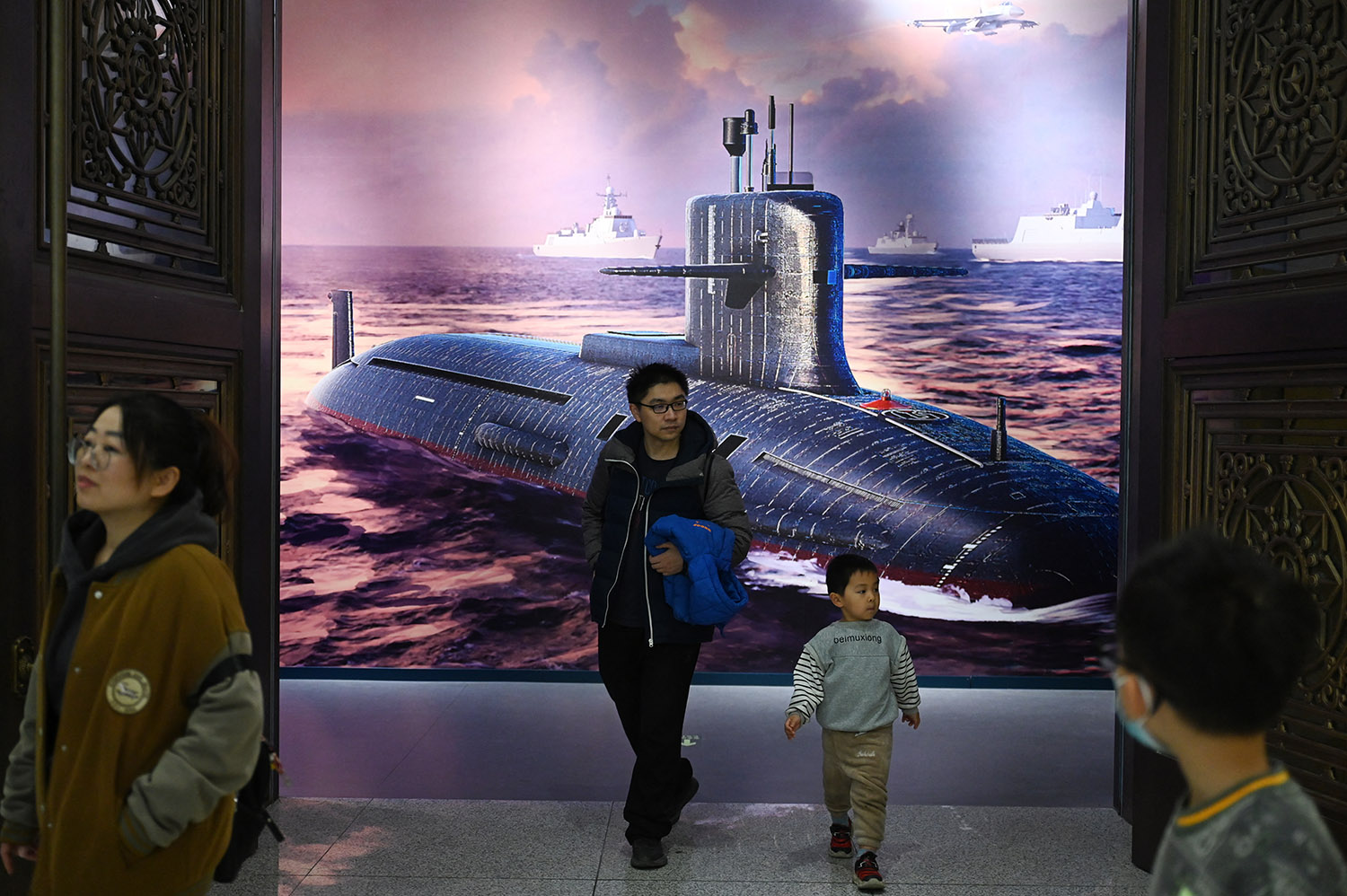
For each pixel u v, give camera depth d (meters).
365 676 5.15
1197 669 0.89
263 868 2.75
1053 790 3.50
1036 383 5.12
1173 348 2.73
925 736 4.19
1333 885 0.83
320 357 5.28
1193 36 2.72
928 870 2.76
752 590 5.12
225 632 1.44
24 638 1.92
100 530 1.53
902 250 5.20
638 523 2.85
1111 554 5.02
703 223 5.27
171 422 1.47
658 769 2.77
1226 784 0.91
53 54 1.87
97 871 1.36
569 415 5.19
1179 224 2.76
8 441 1.90
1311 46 2.33
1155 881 0.94
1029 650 5.01
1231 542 0.96
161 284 2.58
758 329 5.23
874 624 2.80
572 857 2.84
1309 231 2.36
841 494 5.10
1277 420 2.42
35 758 1.48
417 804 3.29
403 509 5.21
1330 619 2.22
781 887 2.65
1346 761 2.16
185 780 1.34
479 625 5.17
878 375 5.20
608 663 2.91
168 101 2.65
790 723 2.68
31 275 1.98
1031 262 5.14
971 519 5.03
